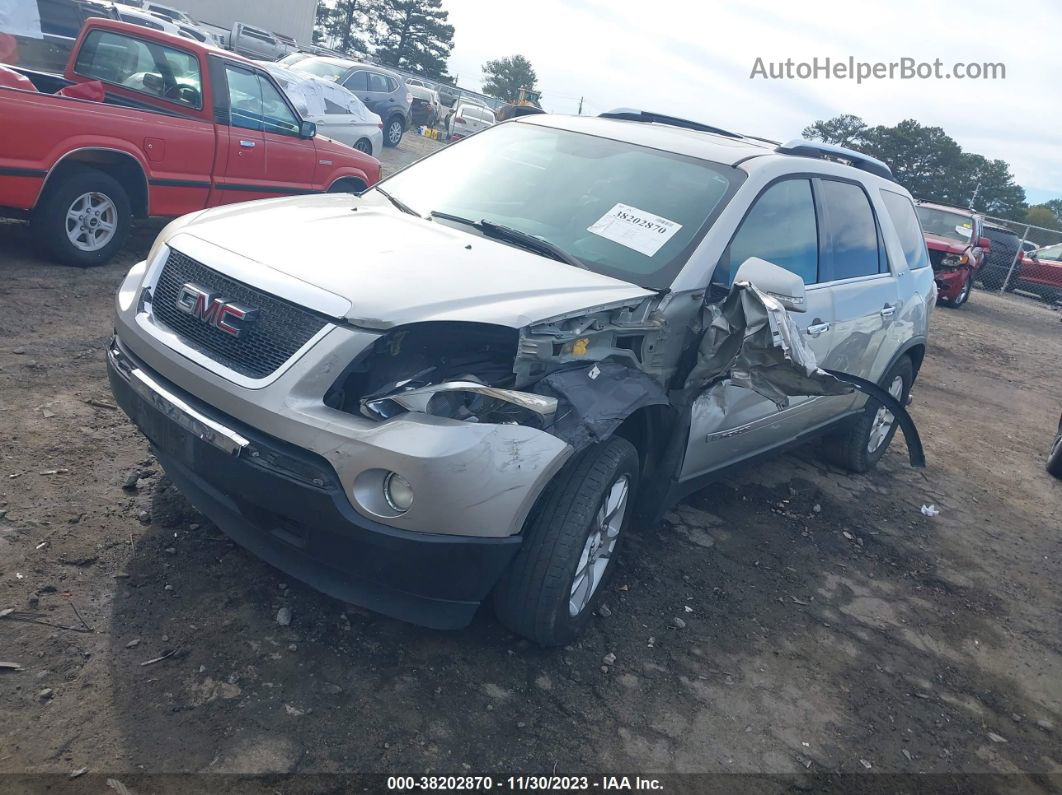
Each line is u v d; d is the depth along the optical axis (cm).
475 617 348
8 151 606
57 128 632
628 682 333
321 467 277
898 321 571
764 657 372
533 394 285
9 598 302
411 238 353
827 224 488
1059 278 2388
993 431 849
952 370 1115
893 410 410
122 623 303
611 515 341
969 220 1798
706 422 394
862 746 331
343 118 1454
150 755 253
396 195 433
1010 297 2422
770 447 485
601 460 317
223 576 338
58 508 357
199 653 296
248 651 302
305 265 308
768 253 428
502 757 282
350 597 297
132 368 323
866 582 463
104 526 352
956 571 502
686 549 447
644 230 390
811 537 501
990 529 582
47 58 881
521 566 311
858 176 541
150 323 325
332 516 276
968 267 1711
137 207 730
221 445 289
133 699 272
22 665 275
